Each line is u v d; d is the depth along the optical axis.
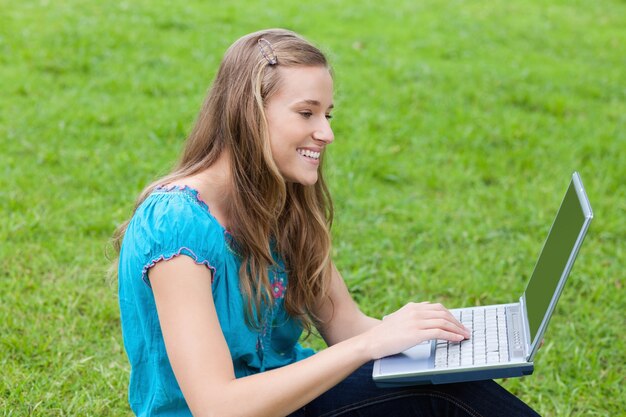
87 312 4.11
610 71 9.54
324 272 2.71
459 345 2.39
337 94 7.62
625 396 3.70
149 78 7.83
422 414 2.47
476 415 2.42
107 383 3.52
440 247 5.21
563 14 12.05
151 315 2.33
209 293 2.25
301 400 2.22
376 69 8.68
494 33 10.59
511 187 6.26
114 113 6.94
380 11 11.11
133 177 5.81
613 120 7.96
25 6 9.69
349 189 5.89
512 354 2.29
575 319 4.37
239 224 2.39
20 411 3.31
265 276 2.43
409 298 4.49
